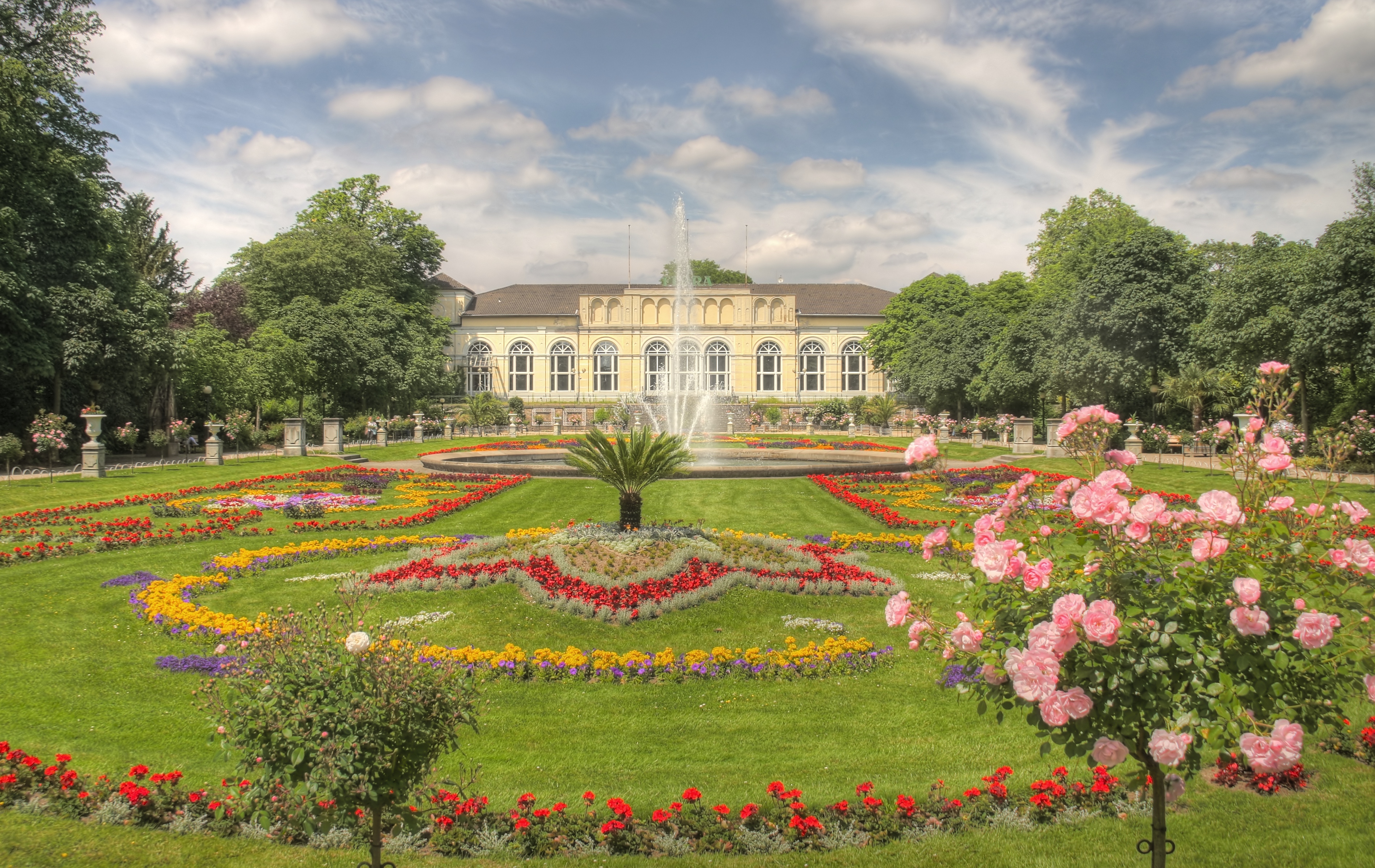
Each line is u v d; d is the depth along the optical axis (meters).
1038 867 5.07
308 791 3.99
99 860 5.16
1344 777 6.20
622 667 8.88
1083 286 38.12
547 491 22.61
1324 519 3.92
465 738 7.39
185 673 8.98
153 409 38.94
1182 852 5.19
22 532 16.45
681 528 13.23
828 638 10.02
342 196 64.50
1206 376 33.09
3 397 31.53
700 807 5.80
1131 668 3.55
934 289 63.81
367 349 51.44
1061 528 4.22
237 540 16.06
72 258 31.94
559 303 76.06
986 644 3.93
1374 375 26.42
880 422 54.09
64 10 32.44
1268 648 3.48
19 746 7.10
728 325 74.25
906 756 6.99
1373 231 24.11
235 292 54.81
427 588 11.16
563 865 5.27
